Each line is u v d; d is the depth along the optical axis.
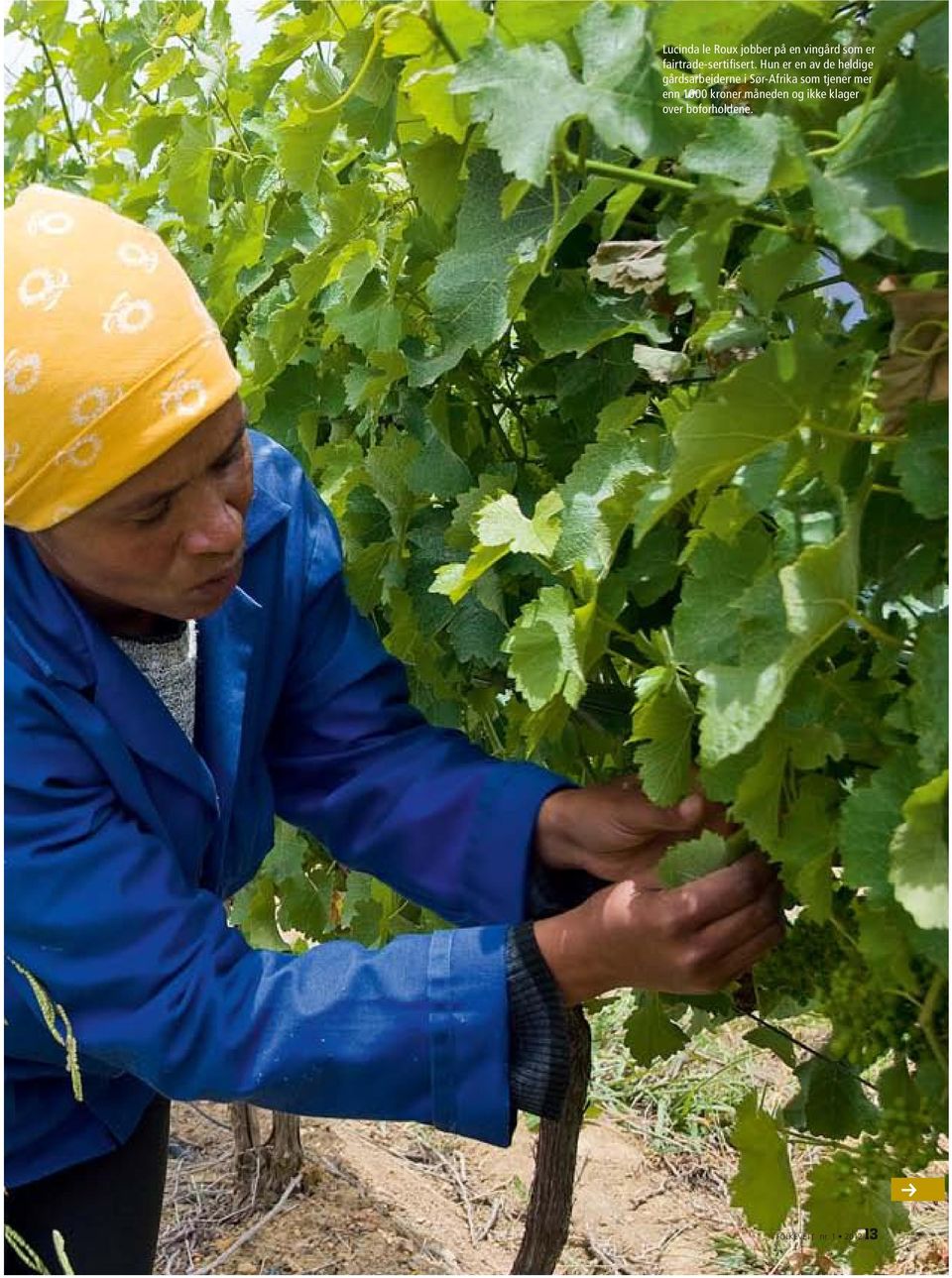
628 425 1.12
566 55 0.98
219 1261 2.35
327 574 1.46
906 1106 0.97
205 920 1.21
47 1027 1.19
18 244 1.11
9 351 1.08
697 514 1.00
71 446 1.08
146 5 2.25
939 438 0.84
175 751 1.29
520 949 1.14
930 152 0.80
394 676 1.50
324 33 1.38
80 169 2.66
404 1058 1.14
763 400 0.85
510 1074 1.14
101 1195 1.51
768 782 0.93
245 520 1.38
